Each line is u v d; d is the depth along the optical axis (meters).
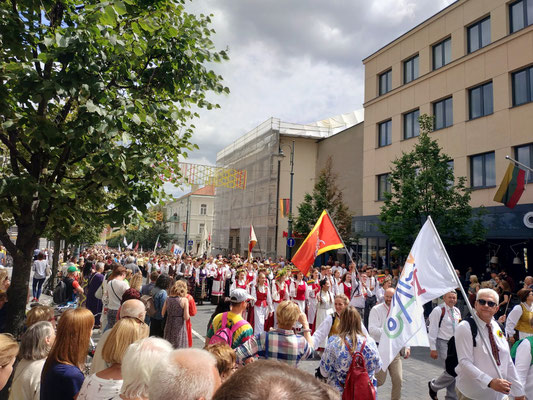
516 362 4.32
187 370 1.71
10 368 2.79
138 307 3.60
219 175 37.03
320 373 4.00
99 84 5.05
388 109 25.03
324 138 36.72
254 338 4.17
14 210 6.12
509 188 14.73
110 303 7.54
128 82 6.33
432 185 15.60
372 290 13.08
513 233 16.86
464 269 19.41
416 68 23.44
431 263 4.67
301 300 11.30
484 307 4.13
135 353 2.40
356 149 31.47
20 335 6.05
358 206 30.39
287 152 37.69
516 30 18.06
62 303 10.12
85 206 7.28
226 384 1.08
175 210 76.12
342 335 3.86
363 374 3.63
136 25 5.43
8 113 5.20
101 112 4.91
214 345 3.53
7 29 4.92
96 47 5.21
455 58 20.73
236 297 4.73
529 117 17.08
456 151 20.28
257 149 39.81
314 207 27.58
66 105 6.20
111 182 5.58
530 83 17.28
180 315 6.49
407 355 5.50
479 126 19.19
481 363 4.04
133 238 58.19
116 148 5.38
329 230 8.56
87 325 3.03
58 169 6.16
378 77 26.38
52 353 2.93
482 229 15.52
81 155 6.15
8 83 5.37
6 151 7.75
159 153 6.54
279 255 36.38
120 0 4.84
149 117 5.49
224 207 48.09
